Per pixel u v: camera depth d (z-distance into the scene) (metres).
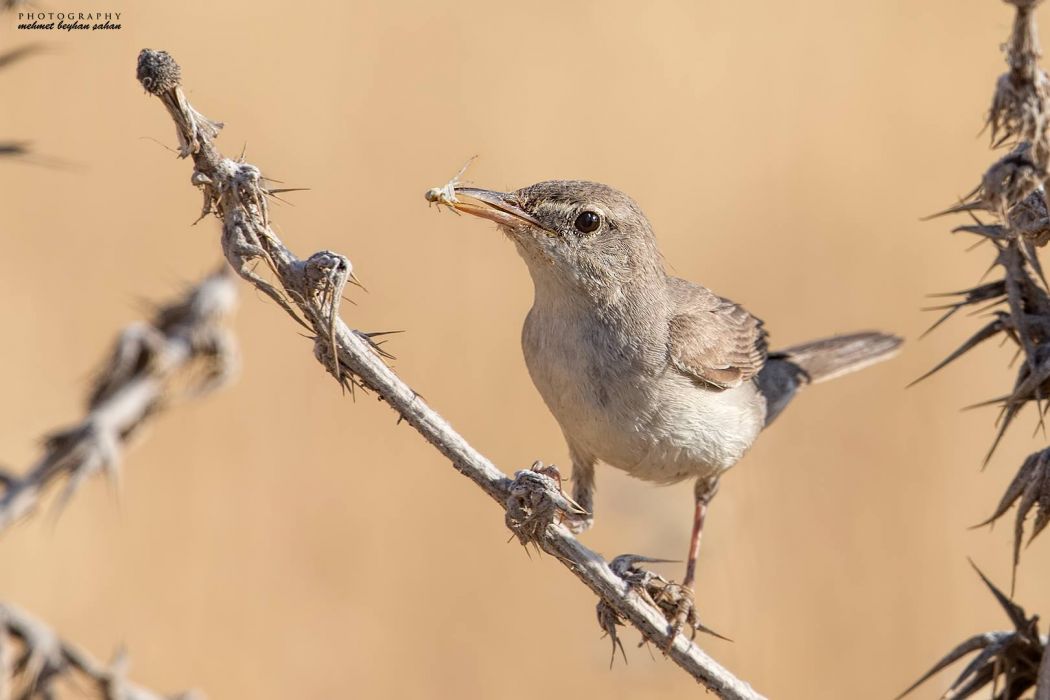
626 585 7.49
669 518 14.64
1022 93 5.73
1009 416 6.96
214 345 9.60
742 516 16.02
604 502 14.62
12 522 8.46
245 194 6.40
